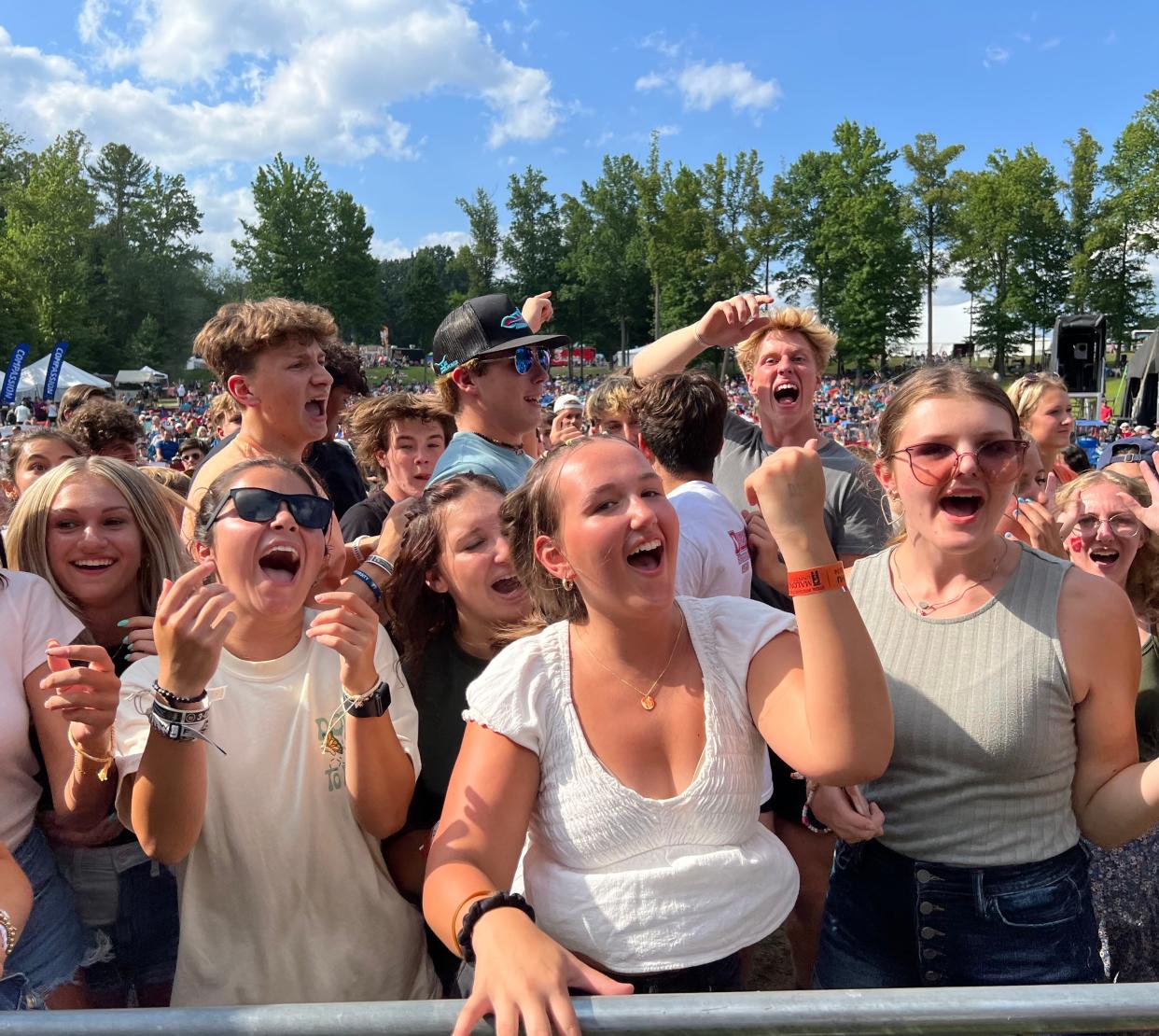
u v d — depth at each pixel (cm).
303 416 360
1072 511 285
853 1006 132
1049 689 198
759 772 179
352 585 262
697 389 312
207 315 9000
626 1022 132
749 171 6325
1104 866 240
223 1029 136
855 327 6694
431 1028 138
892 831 215
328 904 211
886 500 363
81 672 185
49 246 6775
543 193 8656
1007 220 6456
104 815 218
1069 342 2177
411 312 9281
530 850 180
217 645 174
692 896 164
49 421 2880
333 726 212
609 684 177
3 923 164
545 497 177
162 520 257
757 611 184
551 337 356
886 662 216
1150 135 5756
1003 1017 132
